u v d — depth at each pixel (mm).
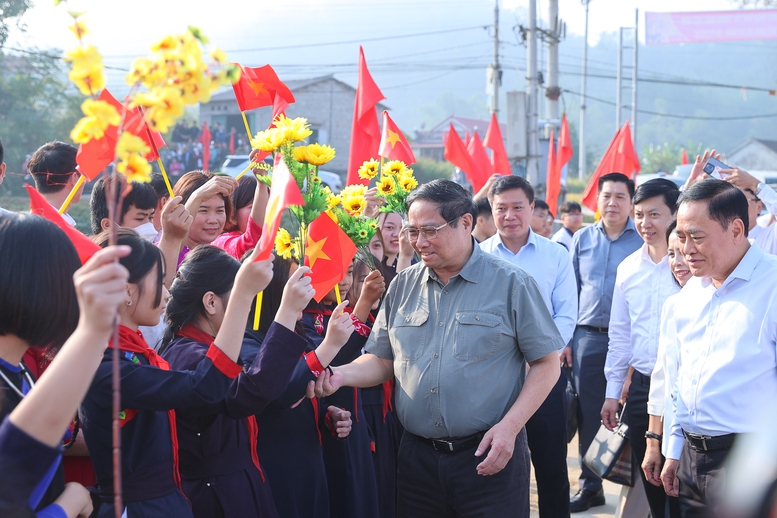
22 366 1761
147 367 2098
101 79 1335
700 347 2861
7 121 20469
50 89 21688
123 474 2088
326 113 33562
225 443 2490
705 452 2814
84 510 1794
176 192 3938
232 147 27312
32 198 2137
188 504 2250
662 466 3389
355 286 3572
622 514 4008
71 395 1324
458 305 2900
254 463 2584
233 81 1366
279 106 3592
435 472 2896
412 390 2908
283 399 2635
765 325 2705
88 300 1303
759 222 5082
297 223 2729
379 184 3508
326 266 2662
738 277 2785
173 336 2600
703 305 2893
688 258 2832
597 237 4883
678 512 3355
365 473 3295
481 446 2672
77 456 2430
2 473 1313
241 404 2285
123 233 2285
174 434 2281
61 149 3742
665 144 56031
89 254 2062
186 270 2533
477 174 7434
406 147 4352
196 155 26281
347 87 33531
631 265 4012
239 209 4133
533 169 11812
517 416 2721
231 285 2523
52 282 1646
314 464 2947
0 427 1374
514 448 2861
